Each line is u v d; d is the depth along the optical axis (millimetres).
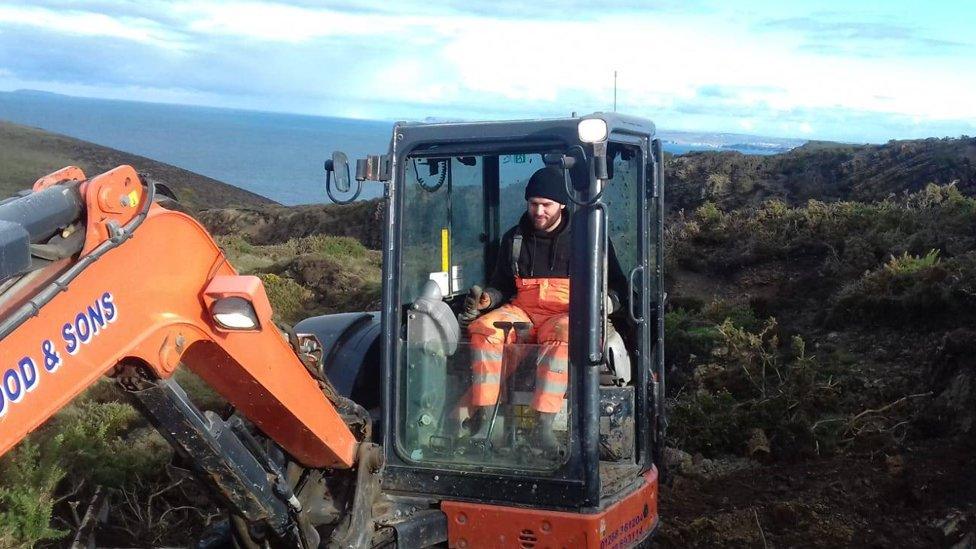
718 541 5750
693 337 9180
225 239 22016
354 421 3996
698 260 13219
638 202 4641
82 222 2590
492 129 4176
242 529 3602
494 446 4254
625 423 4641
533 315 4539
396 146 4289
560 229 4582
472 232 5148
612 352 4641
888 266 9945
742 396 8016
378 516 4043
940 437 6992
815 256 12508
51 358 2445
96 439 6012
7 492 4699
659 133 5117
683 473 6820
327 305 14641
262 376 3223
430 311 4336
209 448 3125
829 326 9734
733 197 22875
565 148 4125
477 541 4113
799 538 5734
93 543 4957
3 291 2455
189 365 3184
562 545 4016
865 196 20734
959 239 11039
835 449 6957
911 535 5684
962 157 20297
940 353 7699
